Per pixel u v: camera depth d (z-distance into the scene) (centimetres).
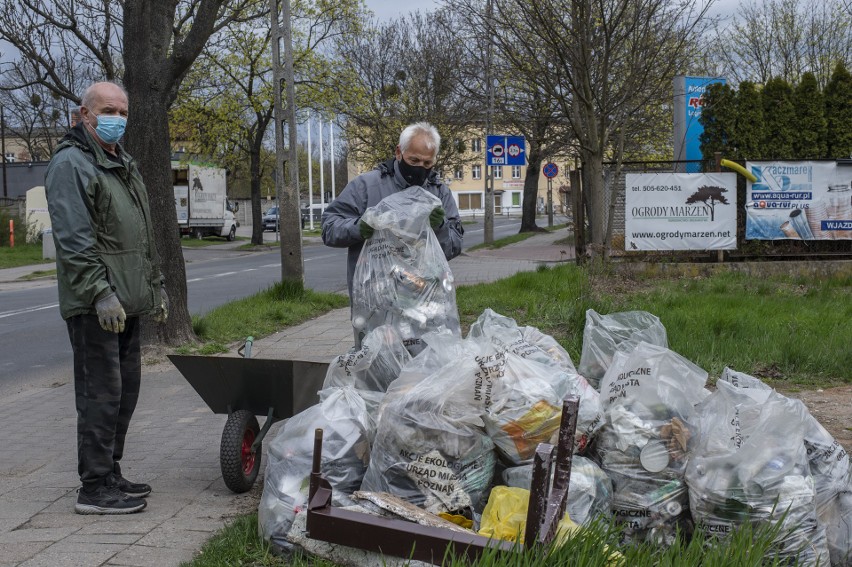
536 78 1508
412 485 361
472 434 366
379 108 3656
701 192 1546
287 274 1484
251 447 485
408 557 316
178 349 962
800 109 1683
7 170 5406
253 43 3428
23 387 919
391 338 436
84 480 446
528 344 423
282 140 1482
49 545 390
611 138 2048
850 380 762
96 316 439
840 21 3494
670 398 381
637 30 1416
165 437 625
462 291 1363
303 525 352
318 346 1034
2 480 536
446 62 3416
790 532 343
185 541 392
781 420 361
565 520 329
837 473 381
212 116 3597
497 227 6012
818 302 1146
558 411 370
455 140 3738
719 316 963
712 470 356
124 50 955
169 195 974
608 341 476
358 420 398
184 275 995
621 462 372
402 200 452
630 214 1548
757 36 3650
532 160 4256
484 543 307
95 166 445
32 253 3347
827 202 1554
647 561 317
